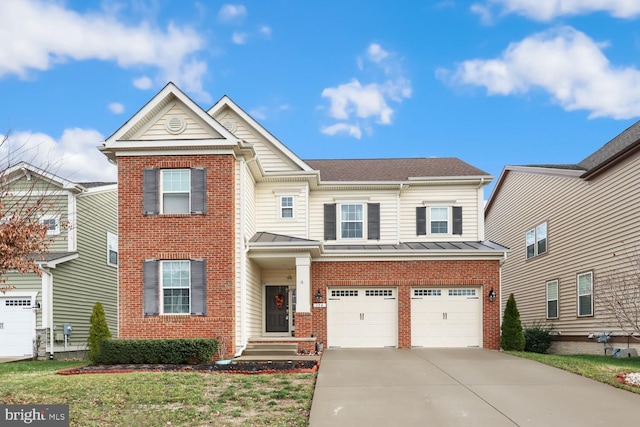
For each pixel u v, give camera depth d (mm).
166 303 18188
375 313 21875
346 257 21797
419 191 24656
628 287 19188
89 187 25984
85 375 14539
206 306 18031
